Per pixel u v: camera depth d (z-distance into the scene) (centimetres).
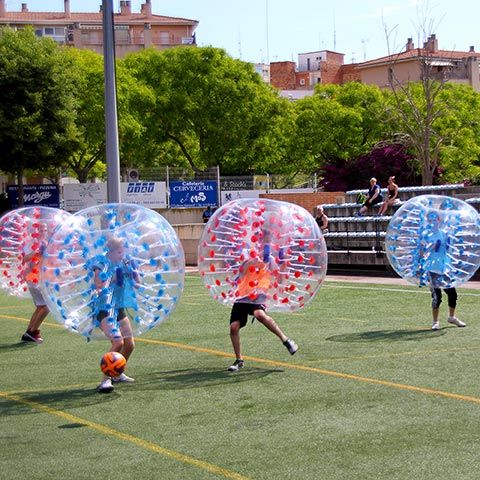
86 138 5209
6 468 708
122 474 680
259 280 1085
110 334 985
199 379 1051
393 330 1386
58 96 4553
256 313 1102
